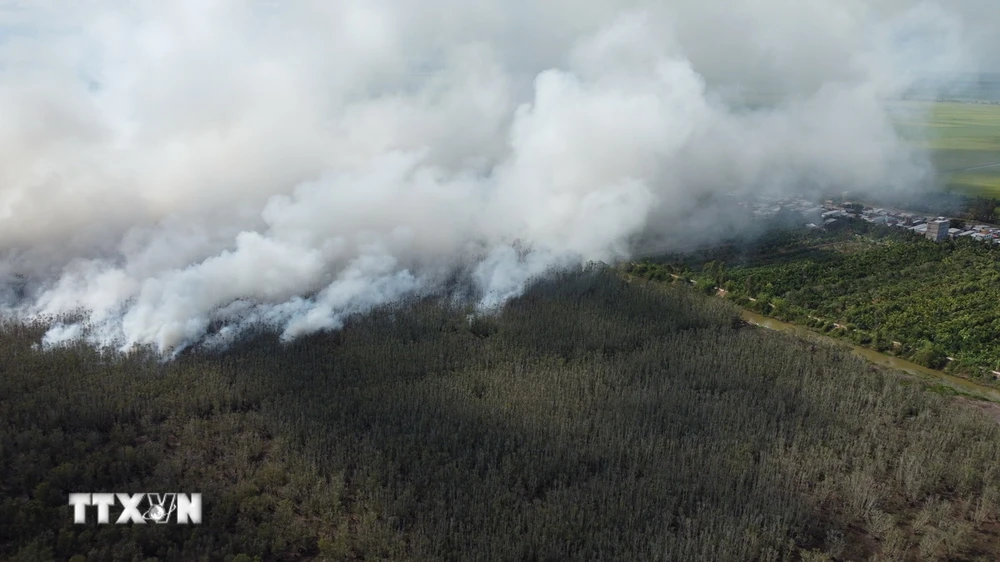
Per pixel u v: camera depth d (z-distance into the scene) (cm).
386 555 6116
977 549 6681
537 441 7681
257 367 9156
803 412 8675
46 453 6988
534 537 6231
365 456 7250
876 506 7106
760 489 7075
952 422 8656
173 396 8256
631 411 8412
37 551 5656
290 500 6644
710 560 6209
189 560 5847
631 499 6869
